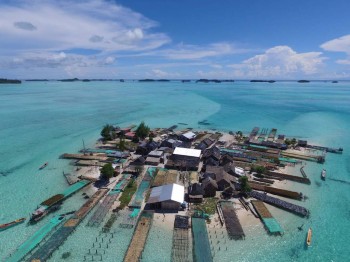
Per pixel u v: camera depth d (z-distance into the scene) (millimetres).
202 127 126938
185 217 48562
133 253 39500
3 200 55875
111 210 51094
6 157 81688
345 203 55344
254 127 125688
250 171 70562
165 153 82438
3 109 173625
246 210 51875
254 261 39344
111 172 63281
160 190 55531
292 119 145125
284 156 83062
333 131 117438
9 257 39438
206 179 58688
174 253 40250
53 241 41906
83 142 93938
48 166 74125
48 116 149875
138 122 137125
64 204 53906
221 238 43750
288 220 49094
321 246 42531
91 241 42844
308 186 62844
